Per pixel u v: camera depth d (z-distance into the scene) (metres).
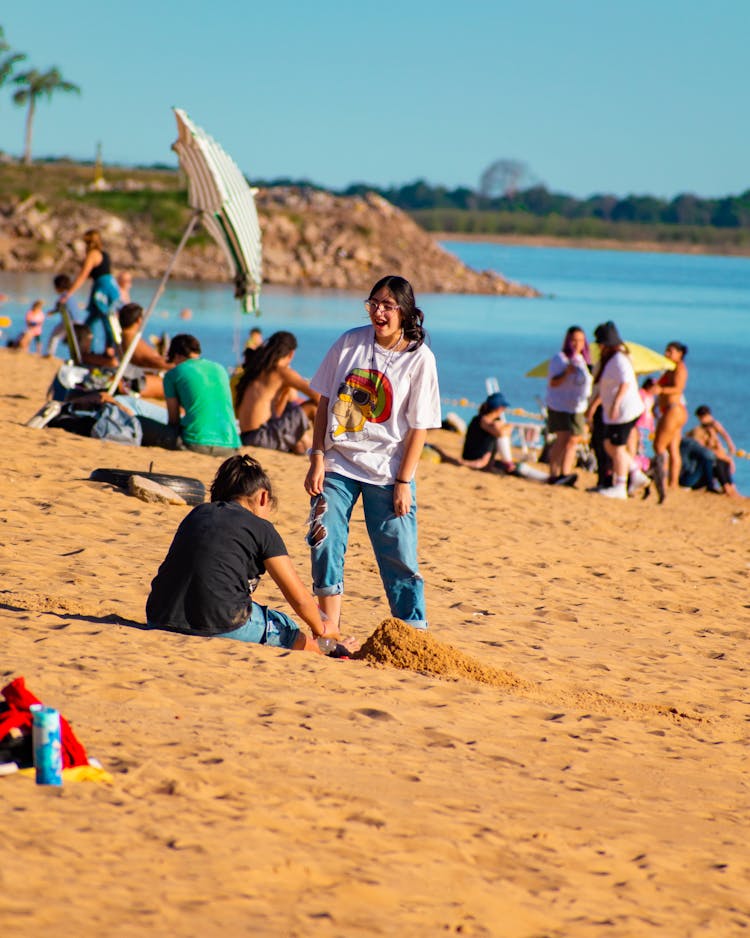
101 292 51.84
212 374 44.34
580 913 12.14
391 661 21.62
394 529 22.06
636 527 46.56
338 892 11.54
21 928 9.72
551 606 31.20
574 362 55.22
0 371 68.38
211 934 10.23
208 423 43.91
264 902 11.05
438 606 29.05
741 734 21.48
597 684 23.67
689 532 47.44
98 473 36.72
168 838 12.09
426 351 21.55
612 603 32.81
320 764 15.15
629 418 53.28
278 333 49.19
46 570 25.69
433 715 18.48
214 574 20.62
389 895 11.68
